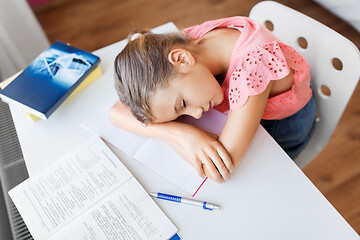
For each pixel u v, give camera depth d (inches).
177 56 27.2
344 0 63.7
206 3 81.1
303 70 31.0
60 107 34.6
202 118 31.6
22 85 34.5
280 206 26.0
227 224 25.8
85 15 84.6
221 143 28.5
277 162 28.1
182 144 29.5
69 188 29.0
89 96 35.1
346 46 30.8
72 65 35.6
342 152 55.8
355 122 58.2
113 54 38.5
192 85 27.3
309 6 74.9
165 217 26.5
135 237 25.8
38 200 28.7
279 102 31.8
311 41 33.9
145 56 27.0
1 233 38.1
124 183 28.7
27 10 61.5
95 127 32.7
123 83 27.6
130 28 79.7
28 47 65.4
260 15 37.4
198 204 26.8
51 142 32.3
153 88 26.4
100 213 27.3
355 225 49.4
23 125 33.8
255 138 29.5
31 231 27.1
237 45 31.0
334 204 51.6
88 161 30.4
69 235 26.5
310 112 35.7
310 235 24.6
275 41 30.0
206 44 32.3
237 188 27.3
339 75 32.9
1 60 60.1
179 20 79.2
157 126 30.9
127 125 32.1
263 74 28.5
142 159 30.1
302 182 26.9
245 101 28.1
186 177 28.5
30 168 31.0
